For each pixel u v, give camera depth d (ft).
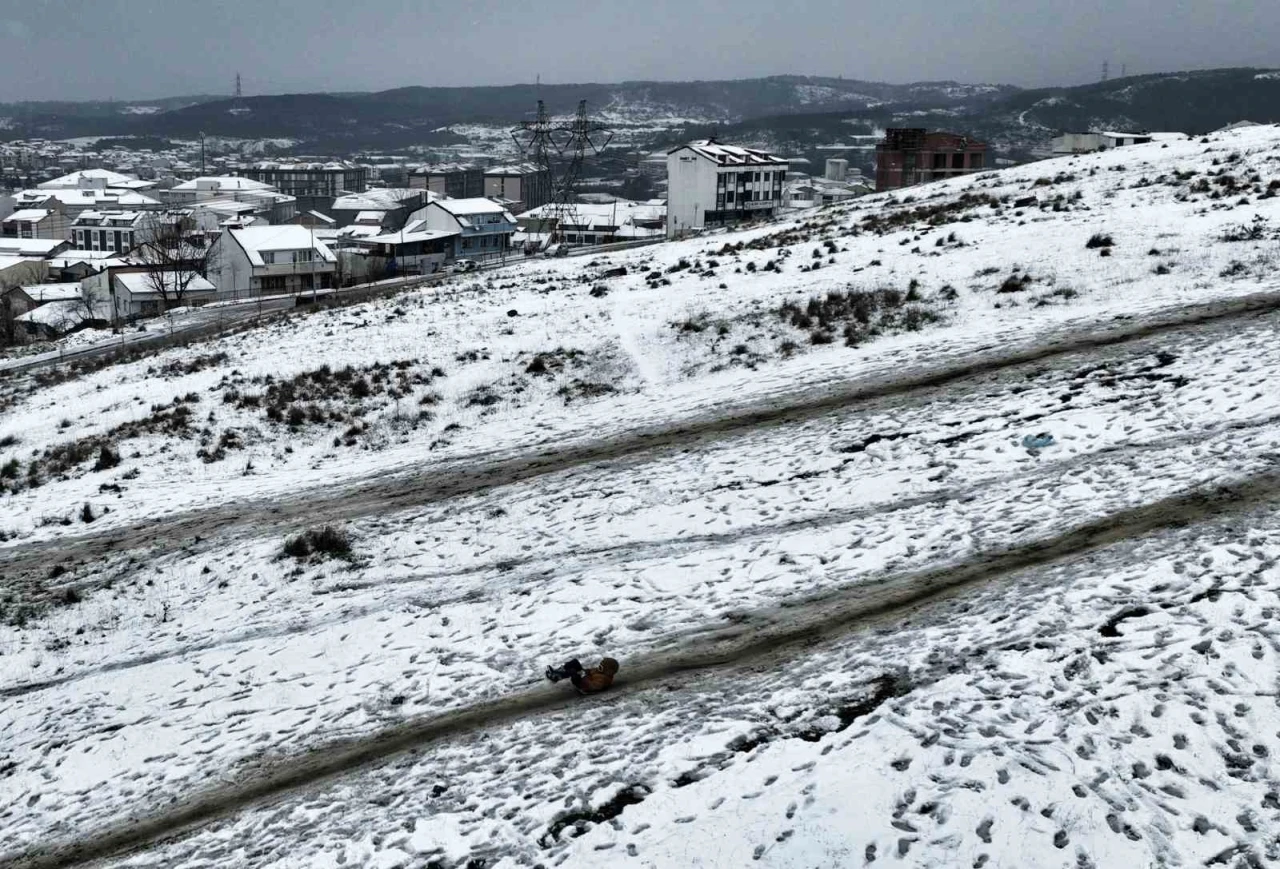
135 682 52.34
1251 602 38.11
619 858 32.35
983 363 75.36
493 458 76.23
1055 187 142.51
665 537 57.41
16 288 338.95
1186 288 84.79
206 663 52.85
